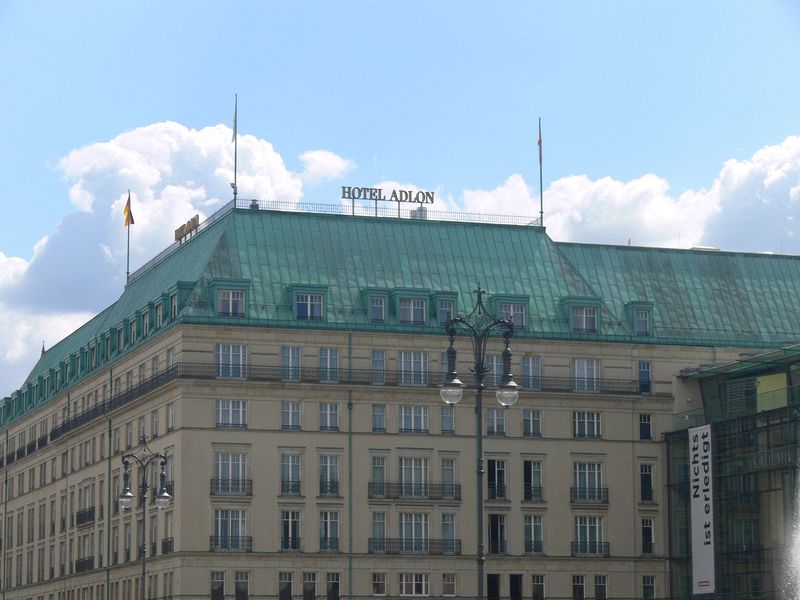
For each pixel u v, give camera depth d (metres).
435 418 131.00
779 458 121.94
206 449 125.88
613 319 137.75
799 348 125.38
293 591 125.94
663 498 135.00
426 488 129.88
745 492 125.25
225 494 125.62
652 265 144.50
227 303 128.12
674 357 137.25
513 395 71.12
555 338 134.38
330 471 128.12
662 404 136.12
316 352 129.00
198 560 124.50
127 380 141.75
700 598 129.25
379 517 128.62
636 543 133.75
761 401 125.50
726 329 141.00
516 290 136.75
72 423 157.38
